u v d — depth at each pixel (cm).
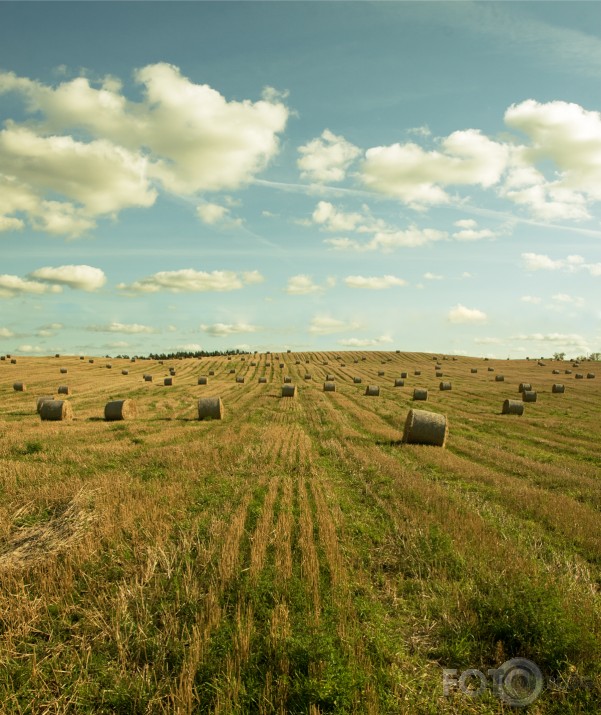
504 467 1628
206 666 527
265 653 548
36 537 919
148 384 5619
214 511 1057
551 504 1151
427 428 2064
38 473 1345
